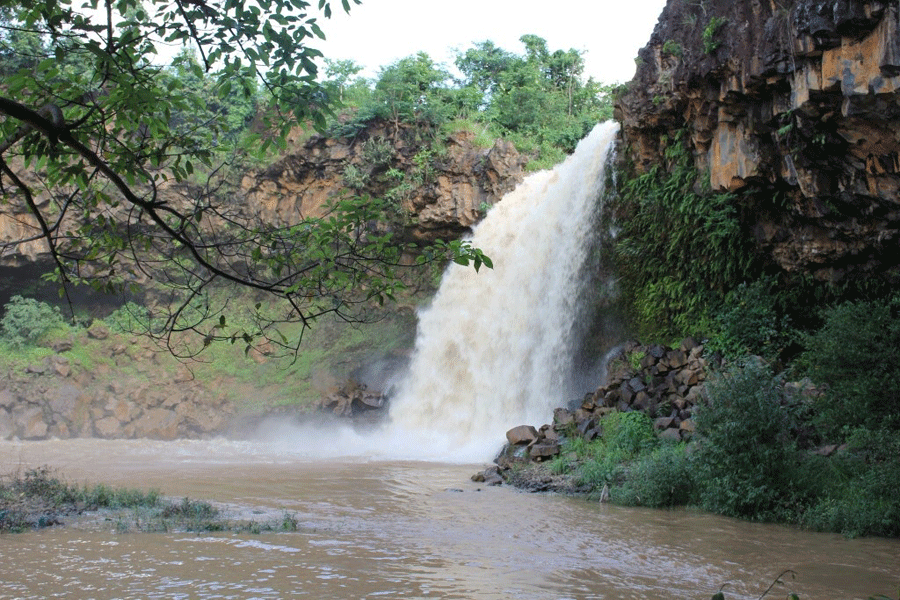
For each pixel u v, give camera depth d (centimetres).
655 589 812
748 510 1255
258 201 3139
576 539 1071
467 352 2764
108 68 408
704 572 891
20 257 3141
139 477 1686
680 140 2027
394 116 3014
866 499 1152
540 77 3744
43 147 404
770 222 1822
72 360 3069
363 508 1305
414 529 1127
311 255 446
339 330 3134
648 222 2200
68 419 2944
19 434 2841
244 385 3072
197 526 1082
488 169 2952
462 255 444
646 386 1886
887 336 1367
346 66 3259
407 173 3044
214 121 484
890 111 1300
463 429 2625
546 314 2533
